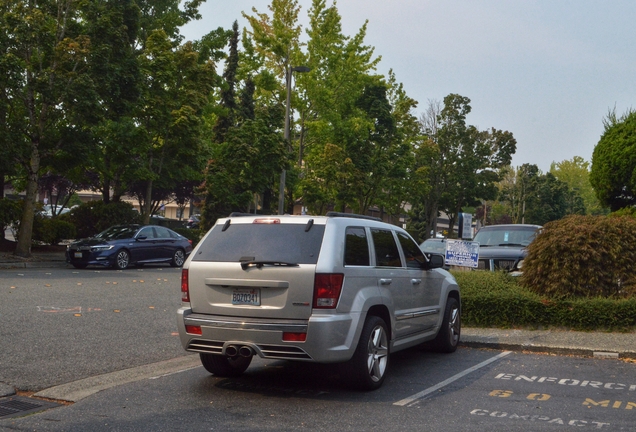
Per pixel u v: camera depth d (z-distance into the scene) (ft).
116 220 101.19
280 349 21.21
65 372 24.84
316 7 120.67
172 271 75.46
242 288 22.09
